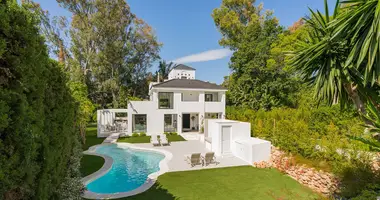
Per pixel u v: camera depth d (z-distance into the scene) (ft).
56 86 17.24
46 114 14.75
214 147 50.67
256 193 28.32
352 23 15.69
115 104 113.39
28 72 10.67
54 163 15.55
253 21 107.86
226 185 30.91
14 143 9.61
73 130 23.27
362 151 29.32
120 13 111.65
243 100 96.43
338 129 44.62
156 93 82.58
